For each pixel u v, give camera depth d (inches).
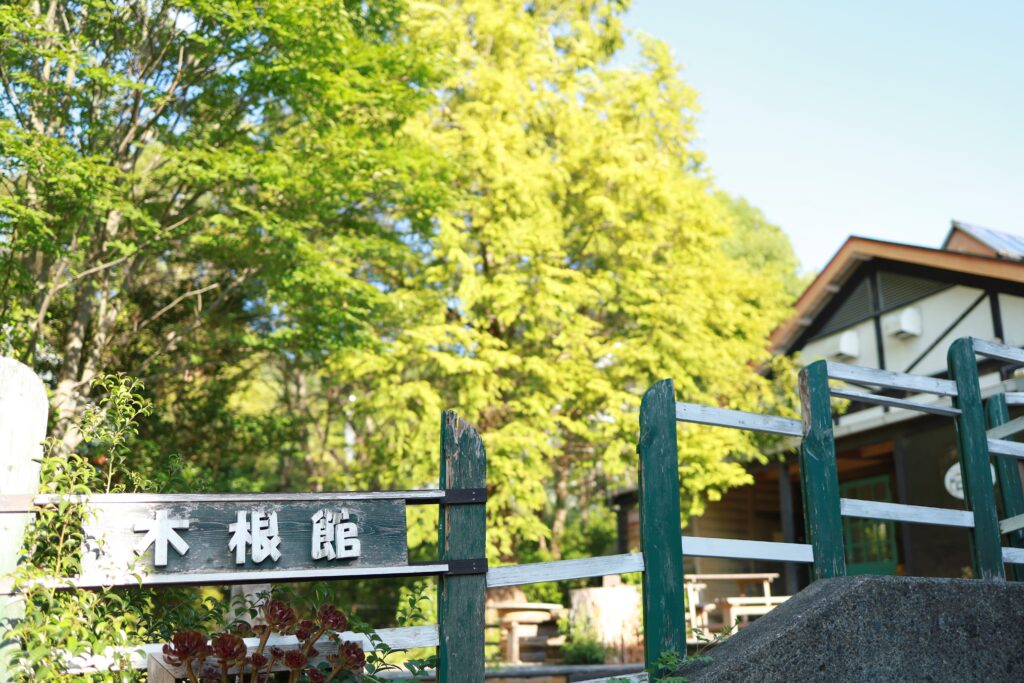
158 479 179.6
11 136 327.0
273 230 390.3
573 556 768.3
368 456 658.2
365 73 428.1
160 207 430.6
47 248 346.0
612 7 756.0
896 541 622.2
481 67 614.5
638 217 665.0
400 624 156.7
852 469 681.0
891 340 639.8
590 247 669.9
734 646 167.8
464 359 561.3
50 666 127.2
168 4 386.0
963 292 592.7
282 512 146.6
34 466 136.5
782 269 1128.8
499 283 598.5
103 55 404.8
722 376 660.7
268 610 135.7
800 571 705.6
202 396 513.3
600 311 673.0
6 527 132.0
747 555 179.5
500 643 506.9
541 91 647.8
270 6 362.9
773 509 762.2
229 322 498.9
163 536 139.3
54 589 131.5
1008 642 187.2
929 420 566.6
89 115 390.3
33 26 348.2
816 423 192.5
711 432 631.8
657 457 175.9
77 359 417.7
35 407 138.6
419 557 628.4
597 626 499.2
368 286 433.7
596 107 710.5
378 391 575.8
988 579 199.6
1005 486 243.8
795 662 161.5
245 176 392.5
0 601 128.9
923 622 177.3
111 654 135.6
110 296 450.6
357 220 469.7
